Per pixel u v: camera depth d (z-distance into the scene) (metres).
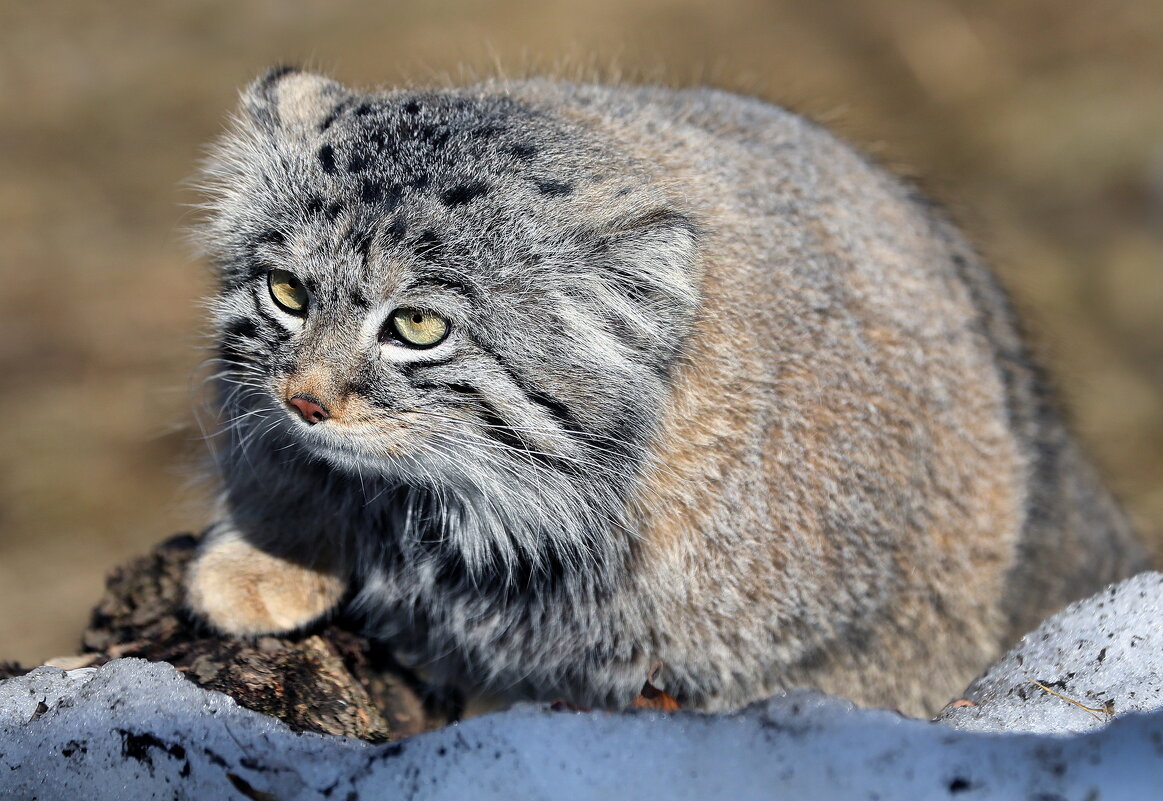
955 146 44.53
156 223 41.62
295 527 14.88
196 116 46.53
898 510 15.39
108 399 35.25
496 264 12.97
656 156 14.70
